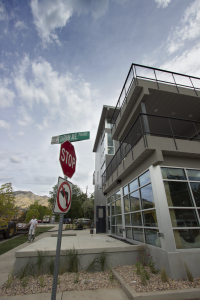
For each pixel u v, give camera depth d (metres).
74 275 4.34
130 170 7.54
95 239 7.96
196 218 5.04
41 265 4.45
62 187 2.45
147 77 7.82
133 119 8.74
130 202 7.65
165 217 4.69
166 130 10.55
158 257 4.56
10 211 11.22
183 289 3.39
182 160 5.79
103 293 3.49
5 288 3.69
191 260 4.23
